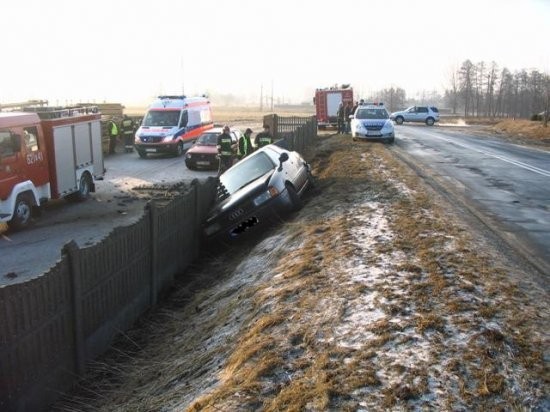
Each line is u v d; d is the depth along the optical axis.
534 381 3.80
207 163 21.64
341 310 5.12
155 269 8.10
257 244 9.69
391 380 3.85
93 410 5.25
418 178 13.09
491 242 7.77
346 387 3.80
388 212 9.04
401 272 5.99
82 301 5.94
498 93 91.25
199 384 4.69
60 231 12.66
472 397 3.62
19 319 4.88
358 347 4.38
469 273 5.90
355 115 25.47
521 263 6.89
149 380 5.52
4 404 4.70
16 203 12.80
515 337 4.42
